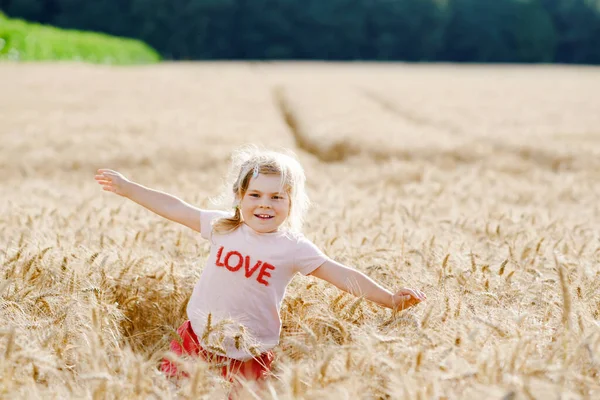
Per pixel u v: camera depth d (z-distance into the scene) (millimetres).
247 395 2414
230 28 82125
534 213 5336
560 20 96062
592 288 3195
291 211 3246
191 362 2711
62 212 4945
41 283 3285
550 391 2121
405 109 20641
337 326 2877
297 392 2250
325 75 43562
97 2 78312
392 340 2531
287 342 3121
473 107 21672
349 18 85875
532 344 2557
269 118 17609
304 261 3162
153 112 17859
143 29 78812
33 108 17656
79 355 2697
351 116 18297
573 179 8328
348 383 2285
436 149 12031
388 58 87938
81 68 34094
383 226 4676
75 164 9797
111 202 5918
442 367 2383
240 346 2912
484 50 90750
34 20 77812
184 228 4480
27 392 2305
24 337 2676
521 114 19516
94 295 3078
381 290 3082
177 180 8398
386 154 11820
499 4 91062
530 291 3201
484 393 2172
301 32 85062
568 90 31344
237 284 3162
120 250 3799
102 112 17406
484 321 2621
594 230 4844
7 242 4016
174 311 3502
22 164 9578
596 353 2445
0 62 33000
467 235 4434
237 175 3344
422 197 6633
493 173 8977
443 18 88250
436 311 2947
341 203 5961
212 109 19391
